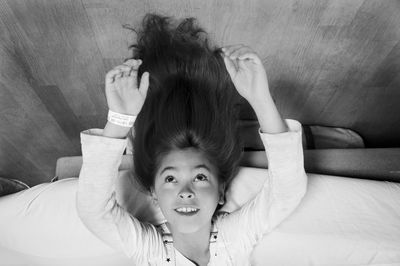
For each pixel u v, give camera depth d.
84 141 0.95
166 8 1.50
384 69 1.61
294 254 1.31
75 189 1.31
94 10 1.50
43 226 1.30
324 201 1.30
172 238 1.16
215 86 1.22
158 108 1.13
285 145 0.97
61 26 1.52
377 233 1.28
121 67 0.89
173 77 1.20
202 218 1.07
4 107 1.67
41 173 1.82
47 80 1.61
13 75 1.60
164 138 1.09
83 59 1.57
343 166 1.39
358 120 1.71
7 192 1.46
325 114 1.70
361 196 1.30
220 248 1.16
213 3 1.49
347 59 1.59
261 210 1.11
